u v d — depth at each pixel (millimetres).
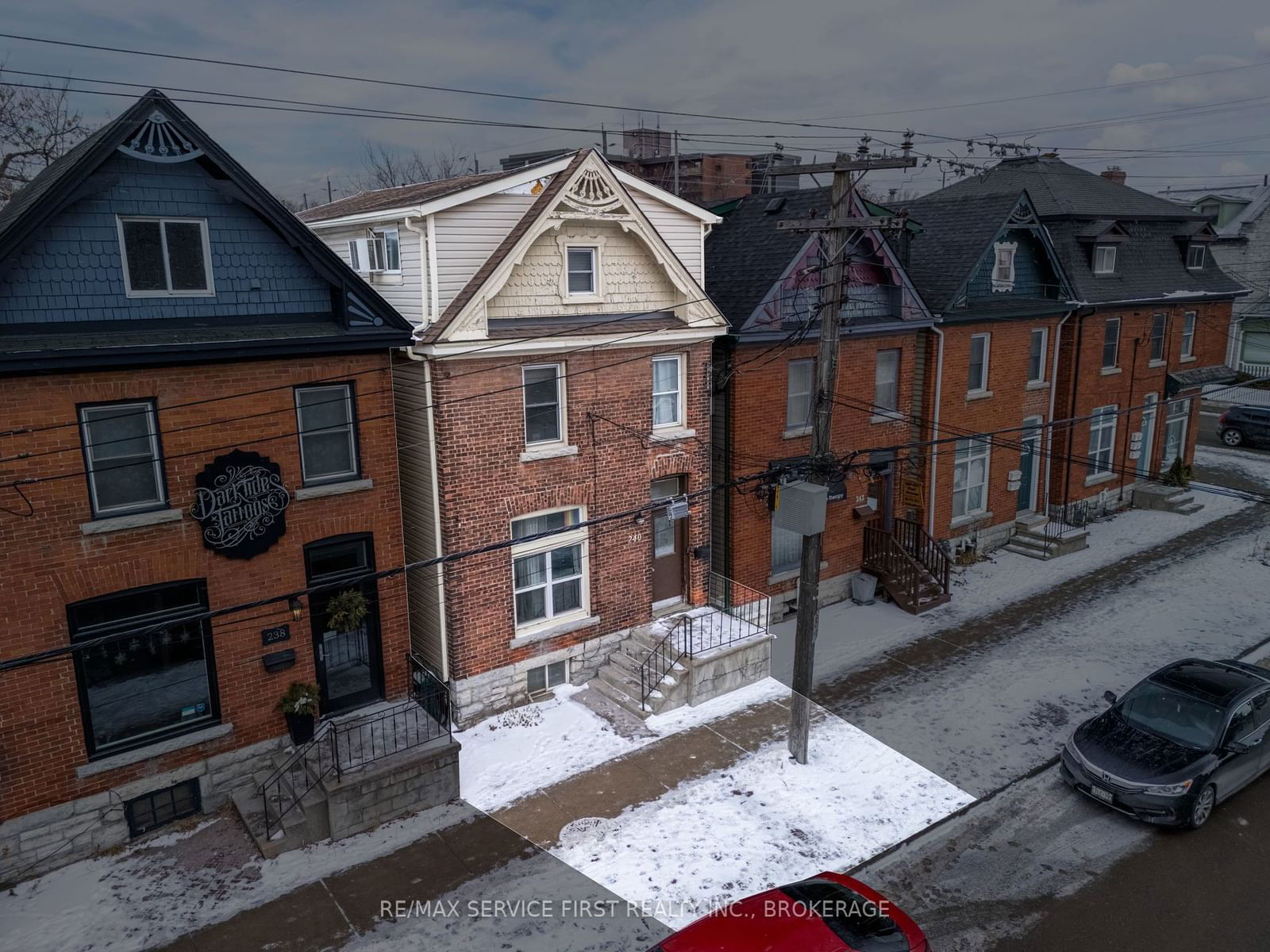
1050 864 12000
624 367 16094
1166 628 19672
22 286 10828
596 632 16766
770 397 18734
